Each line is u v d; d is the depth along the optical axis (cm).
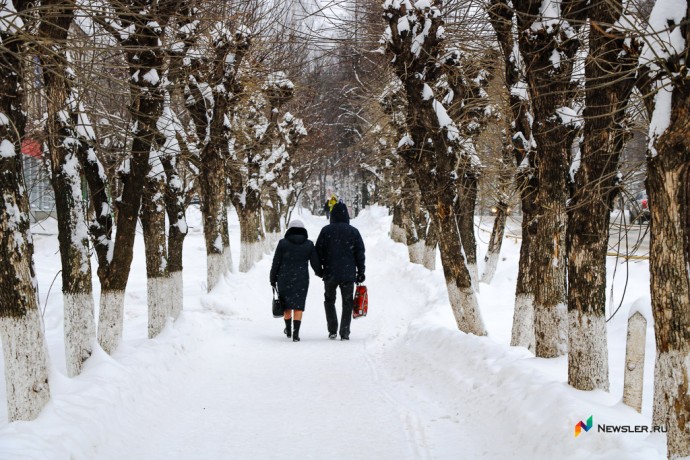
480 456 684
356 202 9206
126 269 1050
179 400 956
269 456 722
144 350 1078
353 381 1075
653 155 553
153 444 759
